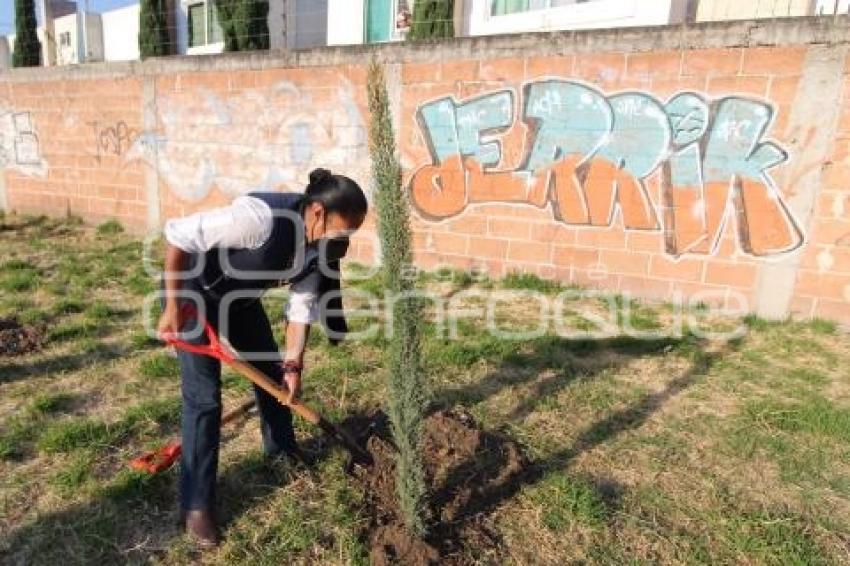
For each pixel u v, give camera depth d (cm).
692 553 260
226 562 252
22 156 949
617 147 569
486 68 602
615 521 279
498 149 615
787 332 505
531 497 292
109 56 1973
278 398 271
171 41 1521
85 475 302
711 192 543
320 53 678
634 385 407
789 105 503
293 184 734
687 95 535
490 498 289
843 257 507
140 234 857
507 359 440
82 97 861
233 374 405
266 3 1234
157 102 799
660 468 318
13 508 281
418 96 637
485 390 397
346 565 251
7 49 2155
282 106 716
